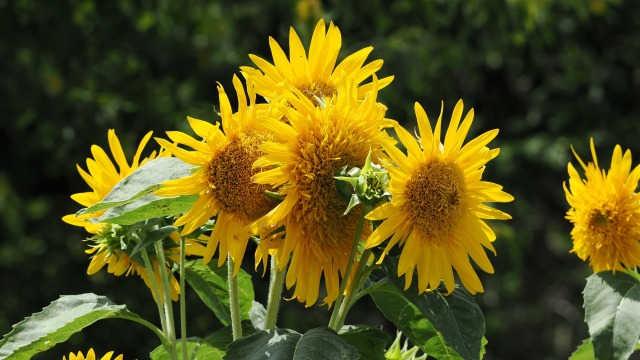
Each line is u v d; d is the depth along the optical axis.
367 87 2.82
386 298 2.83
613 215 3.16
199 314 10.71
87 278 11.81
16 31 10.49
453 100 12.37
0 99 10.88
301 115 2.49
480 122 12.80
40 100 10.65
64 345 10.88
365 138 2.54
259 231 2.47
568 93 12.85
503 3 10.30
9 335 2.76
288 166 2.49
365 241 2.64
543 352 13.66
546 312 13.80
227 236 2.54
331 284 2.59
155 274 2.98
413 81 10.38
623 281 3.00
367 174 2.46
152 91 10.69
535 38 11.14
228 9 10.88
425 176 2.56
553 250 13.97
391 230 2.52
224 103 2.54
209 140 2.51
